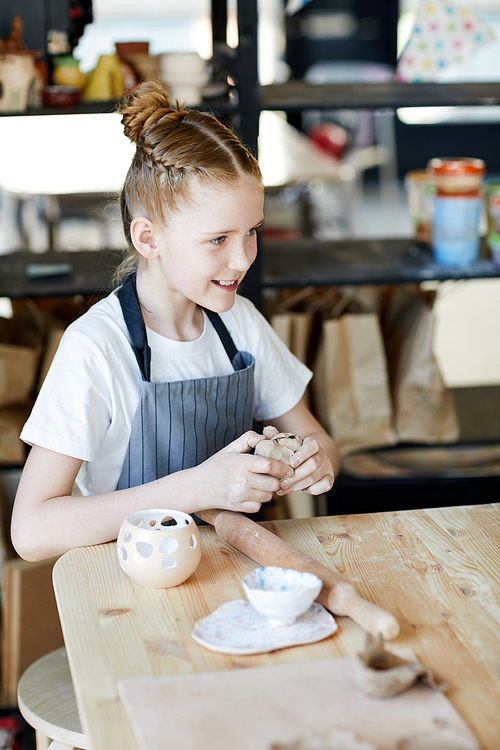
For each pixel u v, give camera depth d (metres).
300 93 2.03
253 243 1.13
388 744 0.65
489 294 5.52
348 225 4.91
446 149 6.60
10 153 3.73
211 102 1.92
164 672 0.77
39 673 1.30
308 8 6.07
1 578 1.95
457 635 0.83
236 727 0.67
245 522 1.01
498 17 6.65
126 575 0.96
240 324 1.37
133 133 1.15
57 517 1.04
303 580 0.86
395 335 2.24
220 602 0.90
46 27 1.98
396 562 0.99
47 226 3.43
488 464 2.17
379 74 6.22
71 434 1.11
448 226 2.06
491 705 0.72
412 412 2.19
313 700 0.71
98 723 0.69
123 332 1.21
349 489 2.13
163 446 1.21
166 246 1.12
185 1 6.91
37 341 2.02
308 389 2.18
